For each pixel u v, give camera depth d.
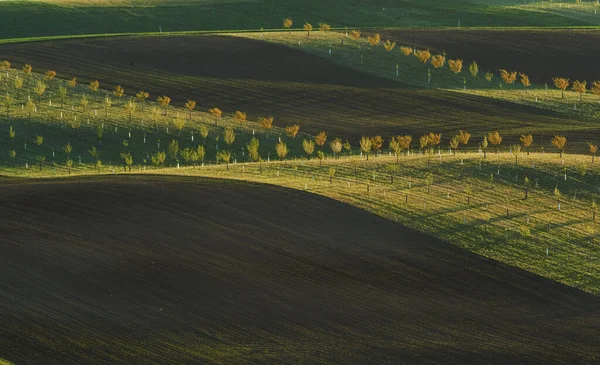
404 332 139.75
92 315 140.62
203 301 147.00
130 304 144.75
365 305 148.38
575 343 137.62
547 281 160.88
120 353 129.62
